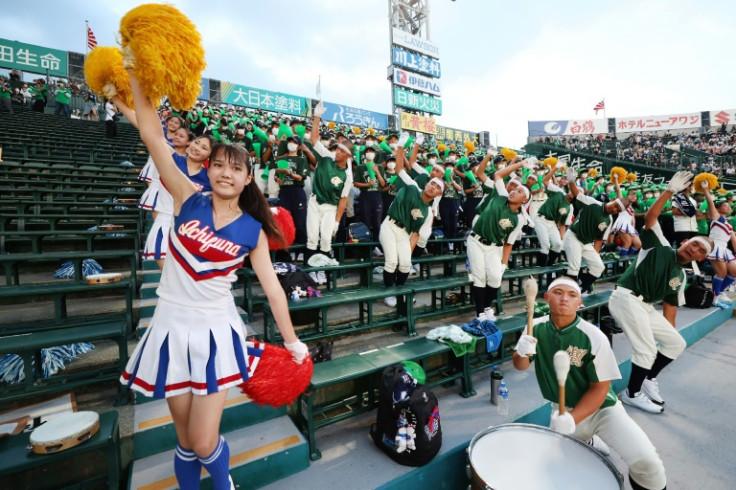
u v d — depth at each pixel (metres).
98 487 1.93
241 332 1.49
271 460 2.14
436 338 3.38
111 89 1.46
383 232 4.50
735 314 6.61
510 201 4.24
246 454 2.15
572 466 1.75
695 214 7.34
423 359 3.08
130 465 2.05
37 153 7.70
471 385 3.35
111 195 5.64
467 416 2.93
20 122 10.27
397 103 24.45
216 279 1.37
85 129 10.98
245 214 1.43
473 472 1.70
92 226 5.10
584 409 2.00
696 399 3.69
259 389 1.49
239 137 7.36
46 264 4.23
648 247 3.32
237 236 1.37
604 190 9.83
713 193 8.44
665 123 30.14
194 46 1.25
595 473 1.69
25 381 2.19
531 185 7.01
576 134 31.02
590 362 2.03
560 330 2.10
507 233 4.36
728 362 4.62
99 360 2.67
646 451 1.98
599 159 22.41
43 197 5.46
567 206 6.31
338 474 2.23
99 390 2.51
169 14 1.21
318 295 3.82
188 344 1.34
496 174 4.38
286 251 4.94
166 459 2.10
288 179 5.13
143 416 2.24
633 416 3.38
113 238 4.85
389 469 2.28
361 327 3.93
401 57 24.70
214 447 1.45
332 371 2.63
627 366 3.96
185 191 1.39
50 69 17.20
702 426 3.21
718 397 3.72
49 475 1.88
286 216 1.58
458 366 3.38
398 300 4.43
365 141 9.12
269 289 1.49
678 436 3.07
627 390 3.67
